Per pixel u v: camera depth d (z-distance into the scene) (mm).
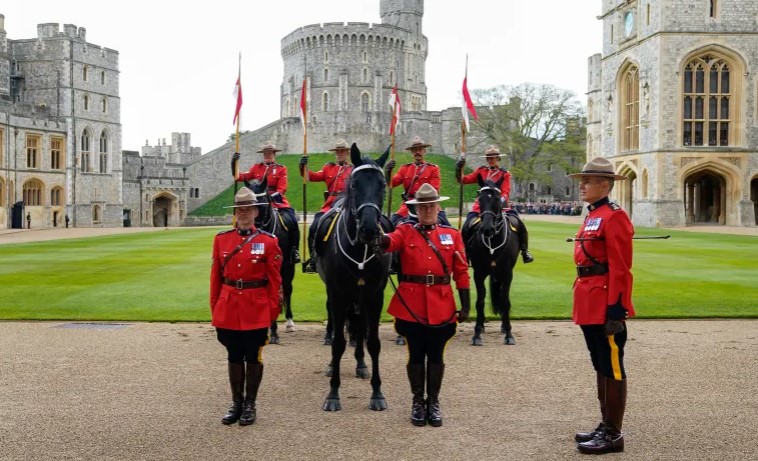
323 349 11727
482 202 11852
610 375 7078
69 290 17672
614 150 56031
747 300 15766
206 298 16453
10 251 30391
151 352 11258
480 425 7797
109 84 76062
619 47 54594
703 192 57906
